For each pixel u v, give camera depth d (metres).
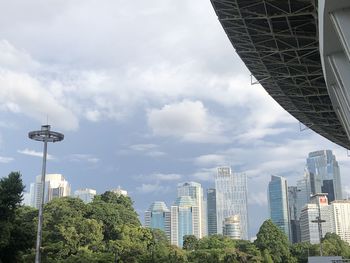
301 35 47.22
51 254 64.88
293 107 69.56
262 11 43.62
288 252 136.38
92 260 71.44
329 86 35.84
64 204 112.88
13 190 44.31
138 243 101.12
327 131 78.12
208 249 125.69
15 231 45.12
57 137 43.38
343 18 23.39
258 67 57.31
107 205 123.25
